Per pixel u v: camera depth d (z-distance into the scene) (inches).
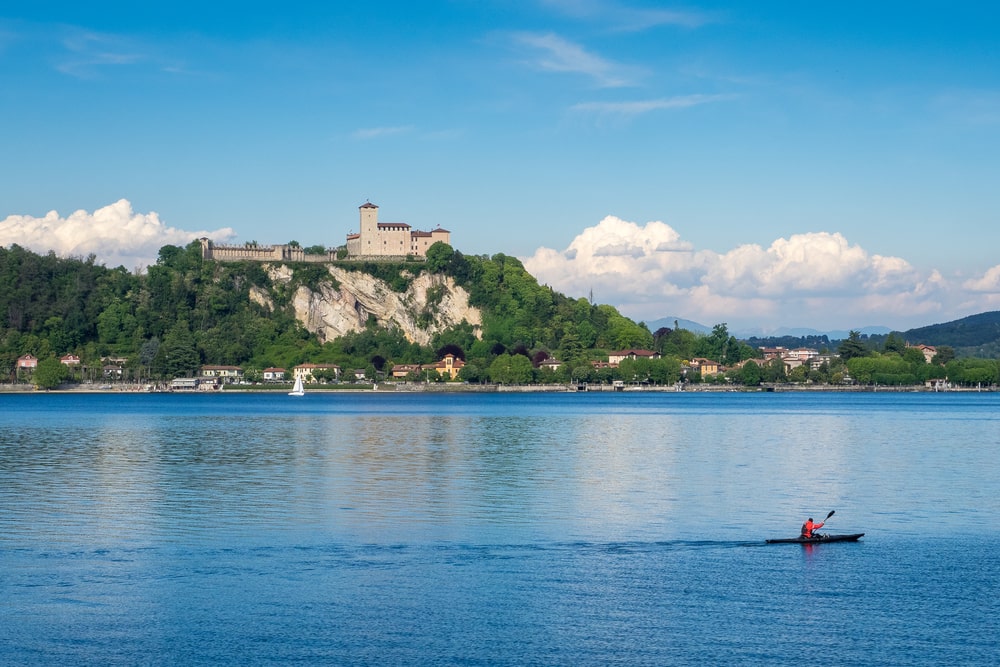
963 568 3006.9
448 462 5708.7
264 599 2687.0
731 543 3339.1
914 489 4569.4
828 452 6427.2
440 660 2285.9
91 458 5944.9
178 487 4591.5
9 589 2763.3
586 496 4311.0
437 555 3149.6
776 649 2352.4
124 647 2352.4
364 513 3863.2
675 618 2549.2
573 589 2783.0
